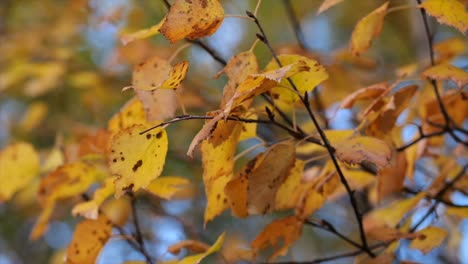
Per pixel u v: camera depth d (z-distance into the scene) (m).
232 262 1.07
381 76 1.50
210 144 0.89
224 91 0.89
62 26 1.79
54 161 1.12
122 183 0.88
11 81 1.57
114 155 0.88
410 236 0.98
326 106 1.23
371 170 1.04
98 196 0.98
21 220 2.27
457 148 1.11
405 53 1.81
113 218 1.32
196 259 0.92
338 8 2.00
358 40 0.98
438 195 1.04
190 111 1.50
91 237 0.99
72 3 1.70
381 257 0.97
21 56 1.73
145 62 0.94
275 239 0.99
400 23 1.69
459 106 1.05
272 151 0.91
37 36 1.77
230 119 0.88
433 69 0.94
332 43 2.13
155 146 0.88
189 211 1.80
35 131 1.98
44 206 1.08
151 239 1.38
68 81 1.65
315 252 1.97
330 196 1.06
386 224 1.01
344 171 1.04
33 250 2.30
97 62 1.86
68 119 1.97
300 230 0.99
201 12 0.88
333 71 1.24
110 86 1.69
